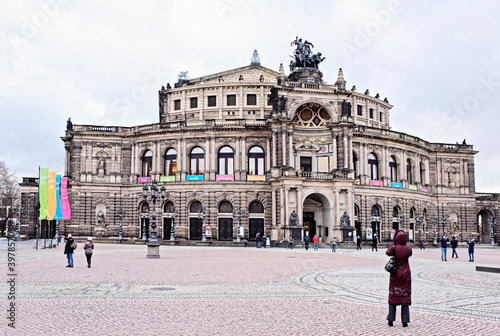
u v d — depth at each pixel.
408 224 104.31
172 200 96.75
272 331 17.95
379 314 21.27
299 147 94.12
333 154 92.56
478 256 67.19
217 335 17.27
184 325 18.78
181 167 97.38
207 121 97.75
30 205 108.44
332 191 89.62
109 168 101.94
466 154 115.94
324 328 18.50
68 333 17.25
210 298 25.11
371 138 100.25
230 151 97.50
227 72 114.88
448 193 114.12
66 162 105.81
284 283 31.53
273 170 91.06
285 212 86.94
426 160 112.31
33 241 98.12
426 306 23.30
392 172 104.19
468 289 29.27
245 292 27.33
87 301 23.70
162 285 29.89
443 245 55.81
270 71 115.19
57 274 35.38
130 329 18.00
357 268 42.69
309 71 97.44
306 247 79.12
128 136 102.25
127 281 31.69
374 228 99.81
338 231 87.81
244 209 94.00
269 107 105.69
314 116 95.50
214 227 94.38
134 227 99.81
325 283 31.62
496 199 121.50
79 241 96.81
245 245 89.12
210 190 95.06
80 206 99.88
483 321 19.95
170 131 98.06
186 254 60.91
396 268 19.06
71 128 107.12
